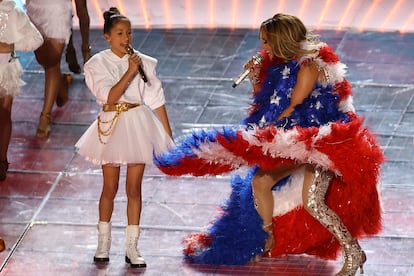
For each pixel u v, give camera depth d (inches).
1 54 1091.9
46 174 1139.9
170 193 1090.7
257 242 928.3
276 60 909.8
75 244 977.5
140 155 902.4
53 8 1211.2
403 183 1111.6
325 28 1542.8
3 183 1117.1
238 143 874.8
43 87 1376.7
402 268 931.3
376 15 1594.5
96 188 1105.4
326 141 866.1
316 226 920.9
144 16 1601.9
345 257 899.4
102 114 916.6
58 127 1263.5
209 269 927.0
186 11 1625.2
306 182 901.2
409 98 1316.4
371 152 885.2
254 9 1633.9
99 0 1681.8
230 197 951.6
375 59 1429.6
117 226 1013.2
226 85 1359.5
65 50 1467.8
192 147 895.1
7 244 976.3
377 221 926.4
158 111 928.9
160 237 991.0
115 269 925.8
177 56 1445.6
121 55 914.1
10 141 1226.0
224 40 1497.3
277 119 901.2
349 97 909.8
